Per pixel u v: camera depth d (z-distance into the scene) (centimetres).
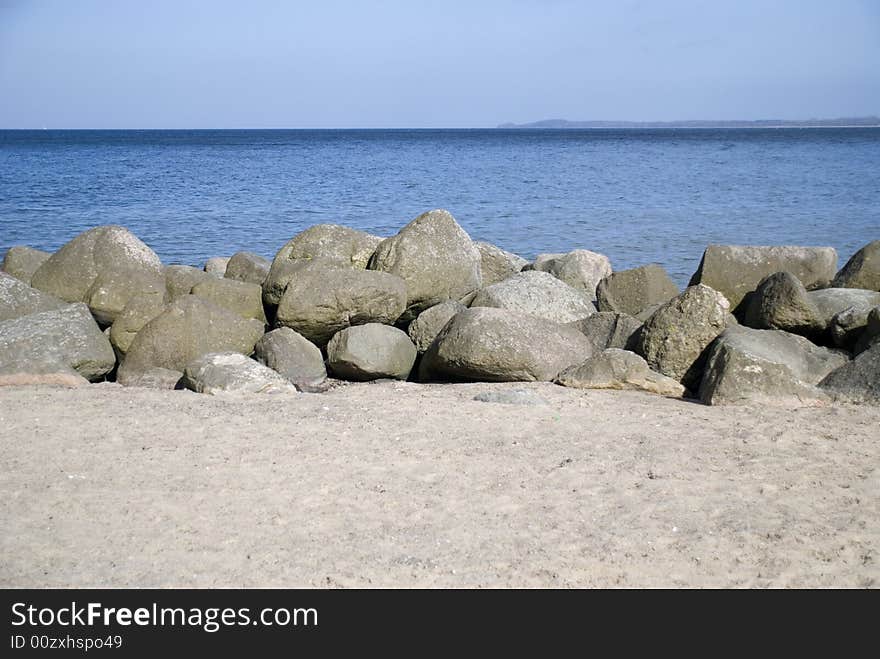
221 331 1095
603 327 1145
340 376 1105
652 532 591
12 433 764
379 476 681
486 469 700
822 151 7881
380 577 530
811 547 574
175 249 2158
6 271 1344
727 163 5859
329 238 1298
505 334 1022
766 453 750
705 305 1024
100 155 7275
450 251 1248
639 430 811
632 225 2580
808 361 1022
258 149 9281
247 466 696
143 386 1006
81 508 613
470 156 7519
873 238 2281
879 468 716
